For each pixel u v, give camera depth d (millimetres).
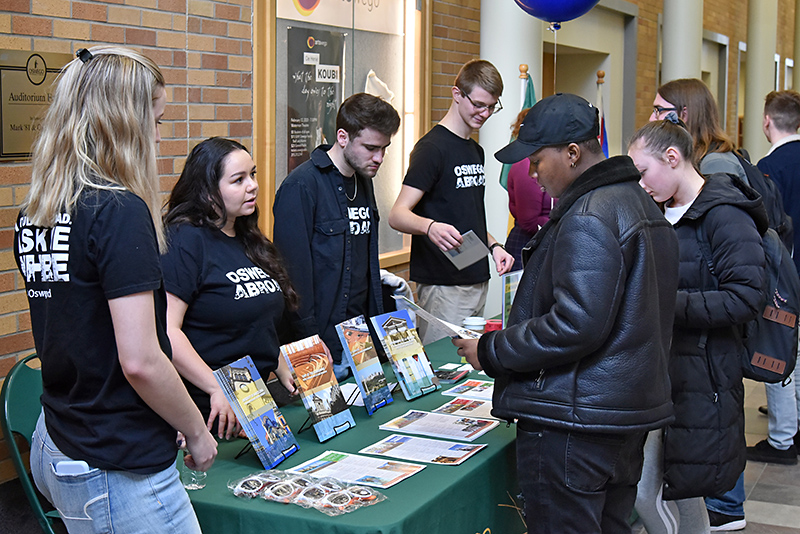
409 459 2291
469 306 3982
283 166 4508
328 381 2572
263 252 2598
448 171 3816
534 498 2129
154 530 1670
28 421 2391
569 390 2021
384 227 5637
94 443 1615
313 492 2016
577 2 3865
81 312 1582
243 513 1957
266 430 2281
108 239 1532
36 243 1619
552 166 2148
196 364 2271
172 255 2328
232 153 2426
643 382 2020
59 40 3154
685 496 2621
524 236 4684
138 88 1599
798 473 4195
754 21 11891
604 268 1941
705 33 12469
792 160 4422
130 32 3463
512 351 2068
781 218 3357
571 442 2039
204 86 3871
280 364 2672
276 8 4344
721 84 13859
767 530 3518
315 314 3047
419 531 1958
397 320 3021
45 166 1586
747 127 12172
